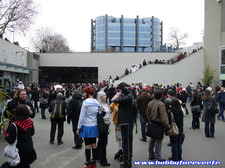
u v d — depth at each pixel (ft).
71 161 17.02
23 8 68.39
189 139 24.16
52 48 162.40
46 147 20.83
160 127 16.60
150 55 107.65
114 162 16.96
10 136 11.34
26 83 91.35
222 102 35.68
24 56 87.40
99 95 17.04
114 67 108.37
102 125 14.87
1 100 14.79
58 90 33.47
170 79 88.22
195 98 29.35
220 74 74.90
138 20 367.86
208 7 83.82
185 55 94.68
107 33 366.84
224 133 27.07
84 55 108.88
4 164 11.96
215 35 79.77
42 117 37.29
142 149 20.29
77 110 20.11
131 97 15.38
